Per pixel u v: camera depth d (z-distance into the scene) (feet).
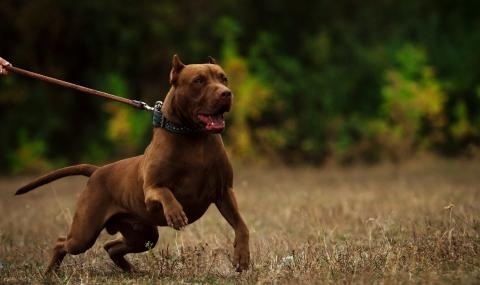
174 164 21.12
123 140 78.18
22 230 34.04
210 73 21.44
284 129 80.38
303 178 59.11
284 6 88.74
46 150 78.18
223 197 22.03
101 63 81.71
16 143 77.25
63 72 80.69
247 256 21.44
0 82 77.05
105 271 24.26
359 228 29.89
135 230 23.62
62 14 79.36
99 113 81.05
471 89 84.64
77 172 24.62
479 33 89.15
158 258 24.40
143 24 82.17
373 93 84.99
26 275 23.65
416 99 78.02
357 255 23.02
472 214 29.63
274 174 64.64
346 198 39.55
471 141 81.05
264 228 31.78
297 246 26.27
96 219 23.15
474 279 18.99
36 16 78.18
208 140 21.40
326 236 28.22
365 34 90.17
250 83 77.77
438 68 86.84
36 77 23.99
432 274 19.80
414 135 77.87
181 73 21.48
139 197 22.26
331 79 84.53
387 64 85.15
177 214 20.52
